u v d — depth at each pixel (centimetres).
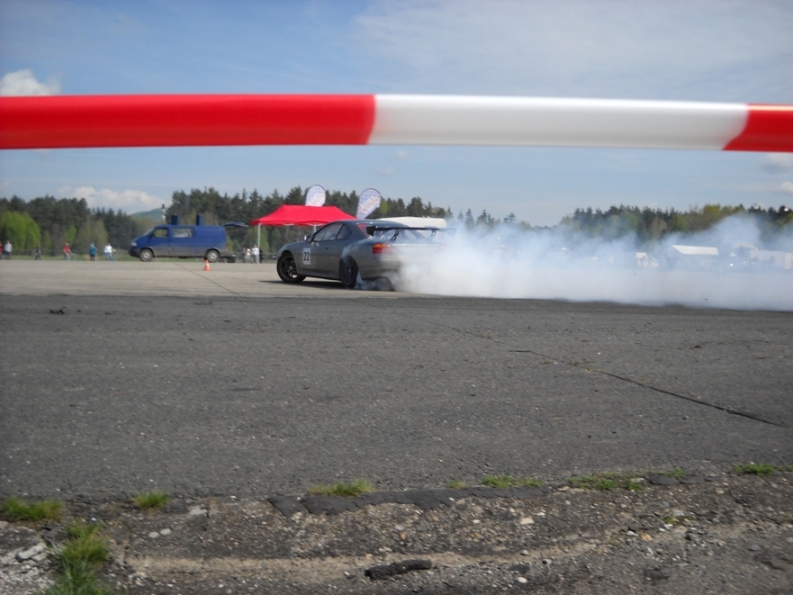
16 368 361
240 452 246
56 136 108
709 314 697
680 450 259
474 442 263
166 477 222
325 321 563
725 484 229
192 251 2794
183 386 336
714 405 325
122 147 113
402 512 204
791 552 189
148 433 264
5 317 532
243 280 1173
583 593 169
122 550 179
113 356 399
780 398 341
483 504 210
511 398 328
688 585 173
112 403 303
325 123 115
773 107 125
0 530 183
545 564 181
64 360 384
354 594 167
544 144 125
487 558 184
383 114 116
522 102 119
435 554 184
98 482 216
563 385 357
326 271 1050
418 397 326
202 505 204
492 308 700
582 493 220
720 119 125
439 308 689
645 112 123
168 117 109
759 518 208
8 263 1970
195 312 596
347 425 281
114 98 107
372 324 553
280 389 335
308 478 224
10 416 279
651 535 197
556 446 260
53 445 247
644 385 362
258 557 180
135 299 698
